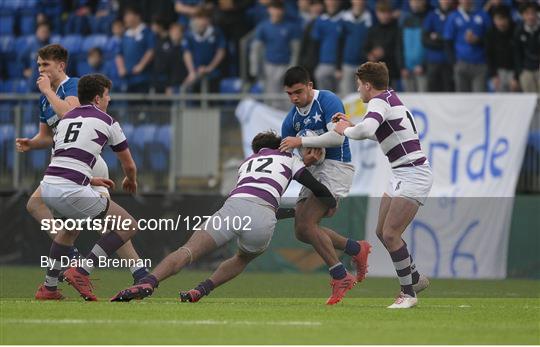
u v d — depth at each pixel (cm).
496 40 6250
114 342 2456
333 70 6481
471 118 5722
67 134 3559
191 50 6731
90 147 3556
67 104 3681
